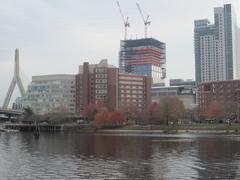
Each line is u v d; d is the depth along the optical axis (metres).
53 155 105.88
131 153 110.06
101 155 105.12
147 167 81.81
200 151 114.00
